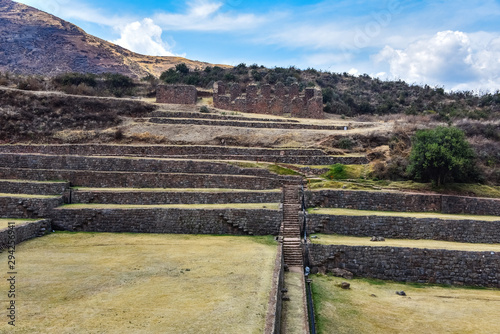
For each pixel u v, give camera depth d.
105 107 63.06
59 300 16.83
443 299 23.55
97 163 43.81
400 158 45.41
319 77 109.62
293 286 23.12
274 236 31.53
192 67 169.50
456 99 92.94
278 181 40.00
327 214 31.94
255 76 98.94
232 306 16.33
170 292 18.05
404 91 101.25
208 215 32.38
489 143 50.50
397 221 31.59
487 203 36.69
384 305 22.27
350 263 27.58
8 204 33.25
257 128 57.59
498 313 21.33
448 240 31.11
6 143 54.22
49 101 61.56
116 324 14.36
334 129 58.62
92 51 154.00
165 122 59.81
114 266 22.41
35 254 25.05
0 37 143.88
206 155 48.22
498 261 26.44
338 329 18.91
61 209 32.75
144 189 39.12
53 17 166.38
